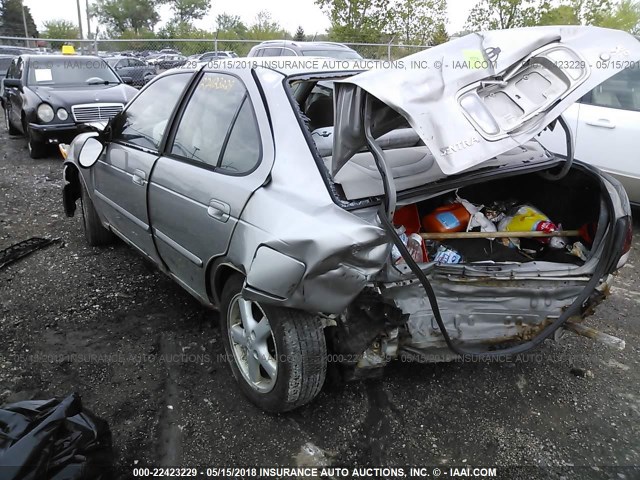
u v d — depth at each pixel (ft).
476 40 7.17
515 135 6.52
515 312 8.01
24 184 22.16
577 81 6.82
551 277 8.01
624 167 16.49
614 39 7.19
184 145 9.83
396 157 8.73
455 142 6.30
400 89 6.48
